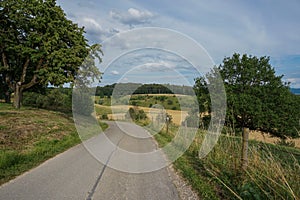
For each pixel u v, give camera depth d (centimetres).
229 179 517
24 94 3241
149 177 577
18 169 608
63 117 1984
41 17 1930
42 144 947
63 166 660
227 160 613
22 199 430
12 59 2216
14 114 1673
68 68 1992
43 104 2983
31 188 484
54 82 1912
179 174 602
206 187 488
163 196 459
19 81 2178
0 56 2211
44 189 480
